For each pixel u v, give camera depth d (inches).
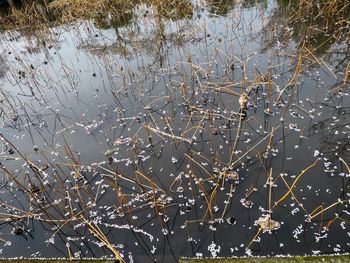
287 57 156.2
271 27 189.9
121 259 73.9
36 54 214.8
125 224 88.1
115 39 217.3
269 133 111.3
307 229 78.6
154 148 113.7
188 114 129.1
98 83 165.5
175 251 79.1
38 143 128.0
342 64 142.9
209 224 84.1
